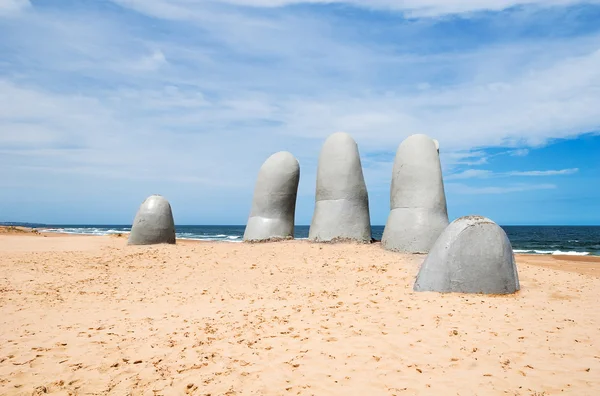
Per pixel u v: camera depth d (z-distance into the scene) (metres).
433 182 9.29
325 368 3.33
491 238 5.72
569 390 2.87
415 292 5.77
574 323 4.31
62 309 5.42
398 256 8.59
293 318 4.71
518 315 4.58
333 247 9.68
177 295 6.25
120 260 9.40
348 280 6.89
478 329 4.11
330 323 4.46
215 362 3.54
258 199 11.58
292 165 11.63
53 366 3.51
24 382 3.22
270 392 2.99
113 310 5.37
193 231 58.12
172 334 4.29
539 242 30.14
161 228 12.05
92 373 3.38
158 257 9.63
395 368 3.28
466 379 3.06
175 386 3.15
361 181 10.74
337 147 10.74
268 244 10.53
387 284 6.42
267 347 3.83
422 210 9.10
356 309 4.99
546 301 5.29
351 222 10.37
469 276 5.65
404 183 9.44
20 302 5.77
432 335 3.96
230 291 6.44
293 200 11.70
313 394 2.93
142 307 5.54
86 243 14.67
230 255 9.55
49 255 10.55
